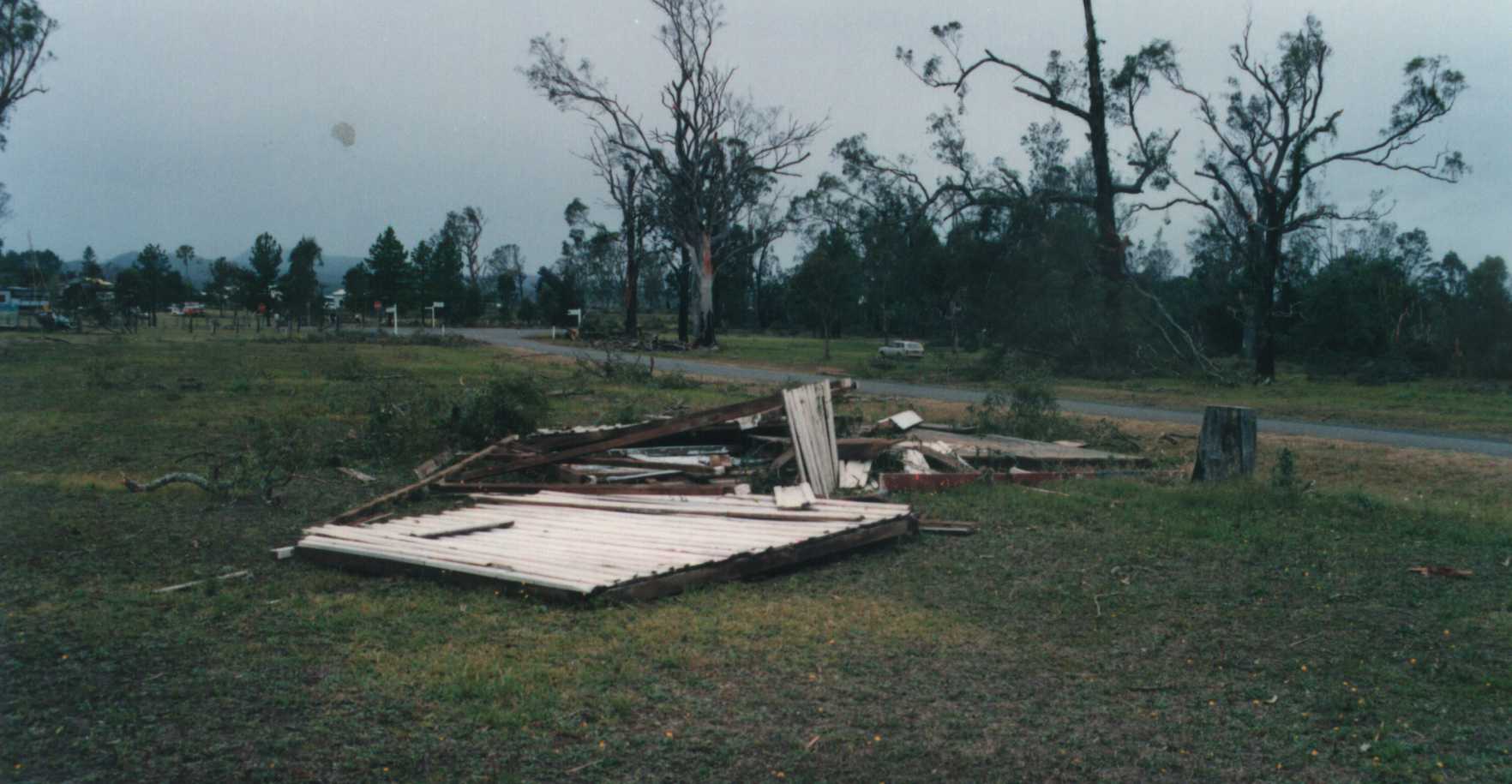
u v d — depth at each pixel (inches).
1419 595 286.4
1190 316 2290.8
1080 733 187.5
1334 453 633.0
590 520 379.2
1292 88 1508.4
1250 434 493.7
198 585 291.0
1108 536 374.6
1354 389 1306.6
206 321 3299.7
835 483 482.0
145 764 167.5
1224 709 199.8
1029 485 497.0
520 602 274.5
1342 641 244.5
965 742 183.2
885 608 276.2
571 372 1430.9
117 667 218.2
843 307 2743.6
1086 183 2095.2
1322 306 1845.5
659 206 2519.7
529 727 188.4
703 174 2420.0
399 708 196.7
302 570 317.7
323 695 203.2
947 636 250.8
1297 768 171.5
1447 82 1389.0
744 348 2518.5
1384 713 196.2
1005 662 230.5
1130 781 166.2
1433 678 216.5
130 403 861.2
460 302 4138.8
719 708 199.8
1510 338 1587.1
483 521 372.8
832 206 2443.4
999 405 772.0
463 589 290.8
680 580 290.4
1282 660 231.0
